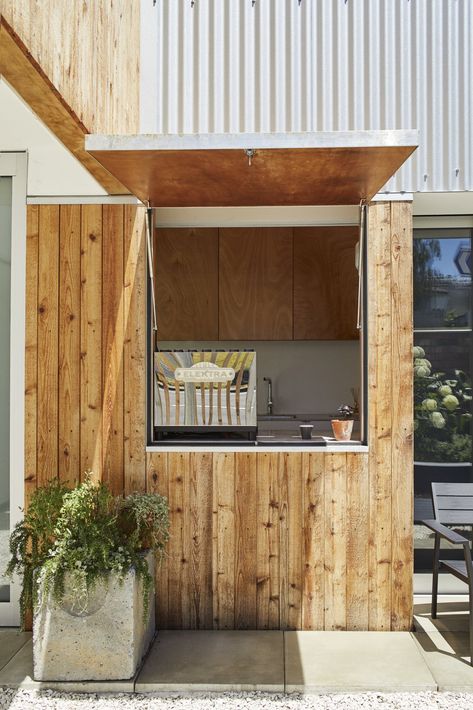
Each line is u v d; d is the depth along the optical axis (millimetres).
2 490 4180
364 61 4270
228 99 4281
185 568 4117
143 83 4277
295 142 3045
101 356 4164
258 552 4105
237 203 4074
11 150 3934
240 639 3945
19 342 4191
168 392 4133
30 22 2420
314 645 3857
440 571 4672
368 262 4168
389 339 4137
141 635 3627
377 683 3391
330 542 4094
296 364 6246
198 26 4297
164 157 3172
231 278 5918
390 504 4090
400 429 4109
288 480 4105
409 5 4277
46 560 3527
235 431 4113
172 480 4129
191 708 3219
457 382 4805
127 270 4176
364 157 3184
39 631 3465
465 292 4820
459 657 3686
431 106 4254
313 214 4449
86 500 3691
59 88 2766
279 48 4285
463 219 4805
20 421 4172
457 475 4789
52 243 4191
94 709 3219
